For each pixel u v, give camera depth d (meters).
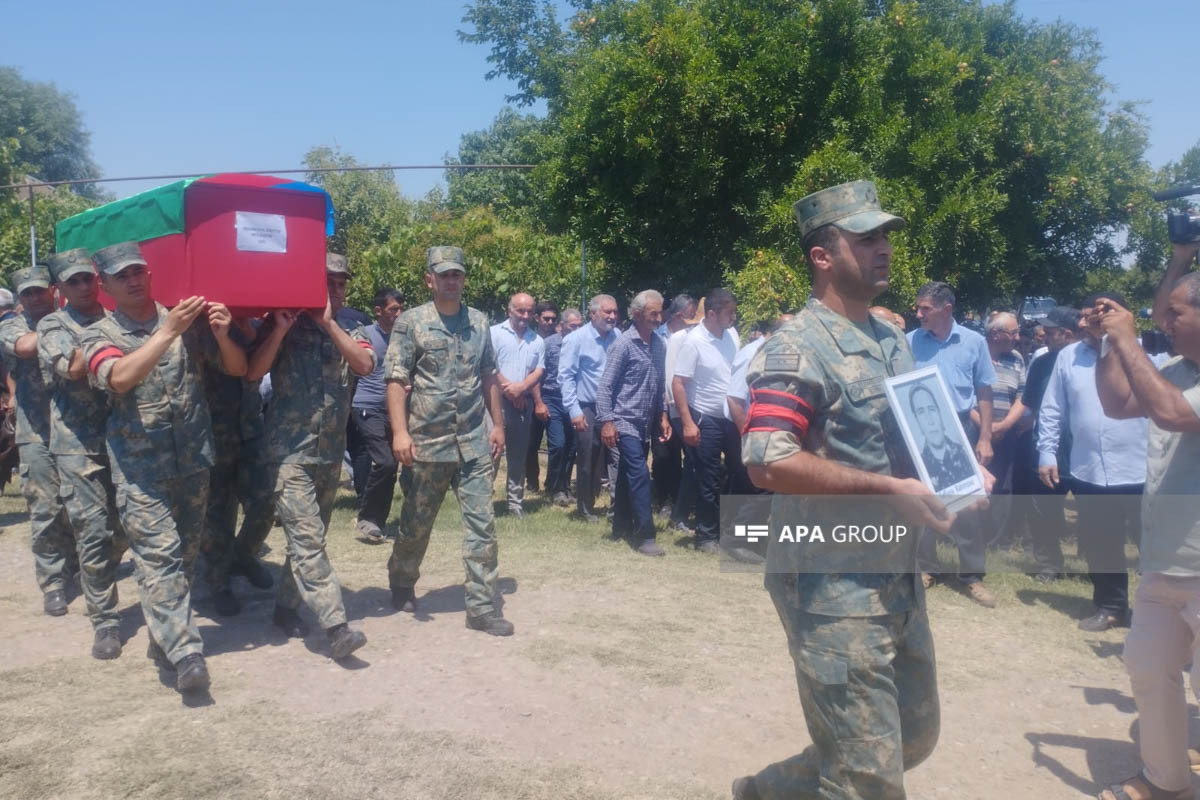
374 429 7.23
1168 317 3.35
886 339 2.70
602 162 12.22
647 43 11.47
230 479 5.46
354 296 14.67
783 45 11.27
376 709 4.14
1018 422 7.25
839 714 2.49
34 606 5.60
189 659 4.16
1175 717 3.44
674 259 12.45
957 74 13.38
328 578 4.69
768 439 2.43
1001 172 13.98
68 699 4.19
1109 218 17.56
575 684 4.48
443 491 5.21
